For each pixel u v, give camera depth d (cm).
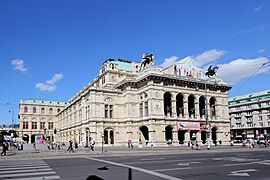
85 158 2867
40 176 1460
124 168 1784
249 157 2677
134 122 7006
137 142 6850
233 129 11769
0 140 5984
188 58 7475
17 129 14388
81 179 1352
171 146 6209
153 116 6328
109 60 8819
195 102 7200
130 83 7069
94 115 6825
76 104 8975
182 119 6800
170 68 6981
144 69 7175
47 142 8319
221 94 7831
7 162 2456
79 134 8394
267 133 10362
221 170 1661
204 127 6775
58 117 13162
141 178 1370
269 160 2314
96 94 6975
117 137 7081
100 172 1598
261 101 10644
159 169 1720
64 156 3222
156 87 6538
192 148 5031
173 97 6812
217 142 7500
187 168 1764
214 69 7862
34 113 14125
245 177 1395
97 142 6744
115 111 7200
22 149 5803
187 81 7006
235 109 11819
